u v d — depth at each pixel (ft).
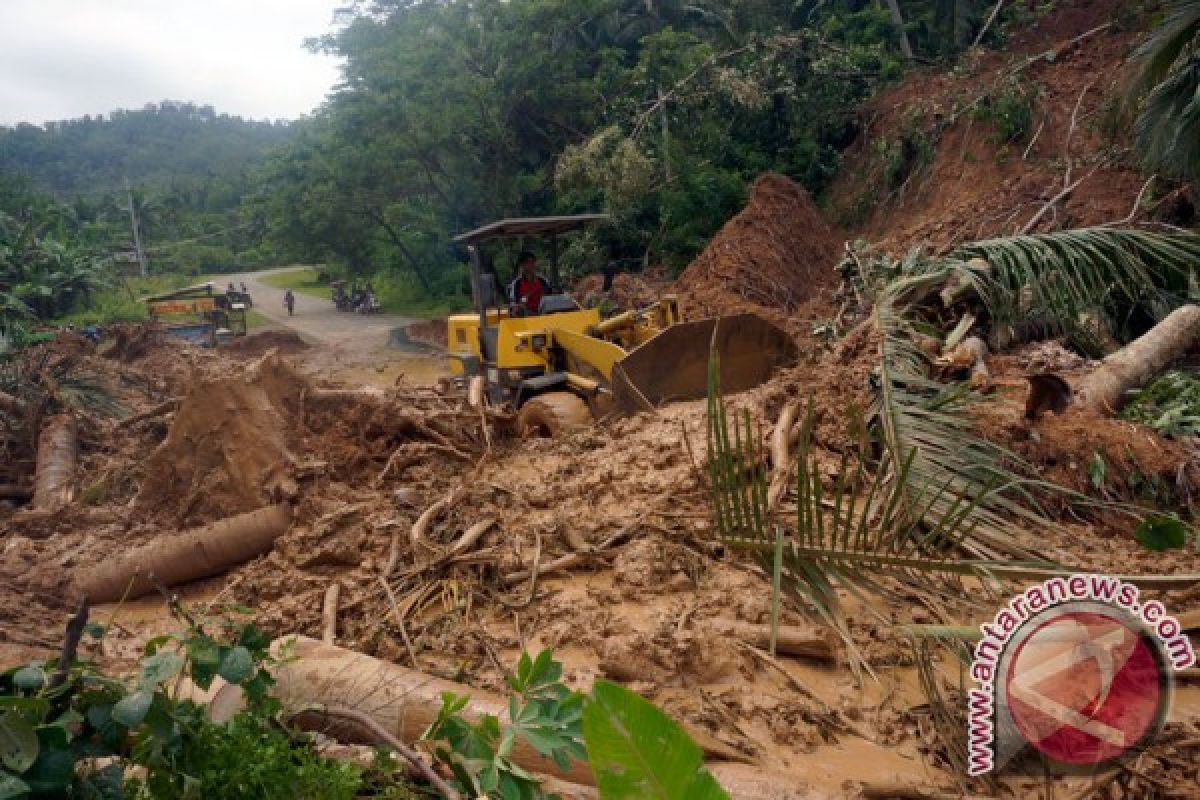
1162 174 50.31
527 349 35.47
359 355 92.84
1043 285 35.86
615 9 117.91
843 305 44.70
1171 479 23.82
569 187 93.50
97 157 594.24
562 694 11.56
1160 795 13.02
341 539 22.57
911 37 100.48
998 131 69.00
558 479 24.76
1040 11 81.56
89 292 157.79
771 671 16.34
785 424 25.41
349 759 12.28
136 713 9.78
